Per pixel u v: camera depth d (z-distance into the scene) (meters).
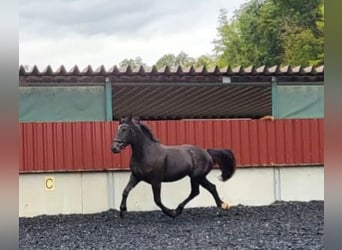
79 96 10.05
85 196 10.02
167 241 6.73
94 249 6.33
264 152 10.60
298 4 31.84
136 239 6.95
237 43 38.25
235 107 14.19
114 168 10.09
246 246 6.23
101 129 10.07
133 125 8.37
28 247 6.61
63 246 6.62
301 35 30.42
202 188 10.35
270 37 33.06
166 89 11.29
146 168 8.45
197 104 13.55
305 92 10.79
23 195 9.82
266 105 13.92
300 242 6.39
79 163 9.98
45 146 9.91
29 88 9.88
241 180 10.52
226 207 9.23
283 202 10.62
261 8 34.72
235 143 10.52
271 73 10.20
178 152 8.73
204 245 6.37
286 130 10.70
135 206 10.12
